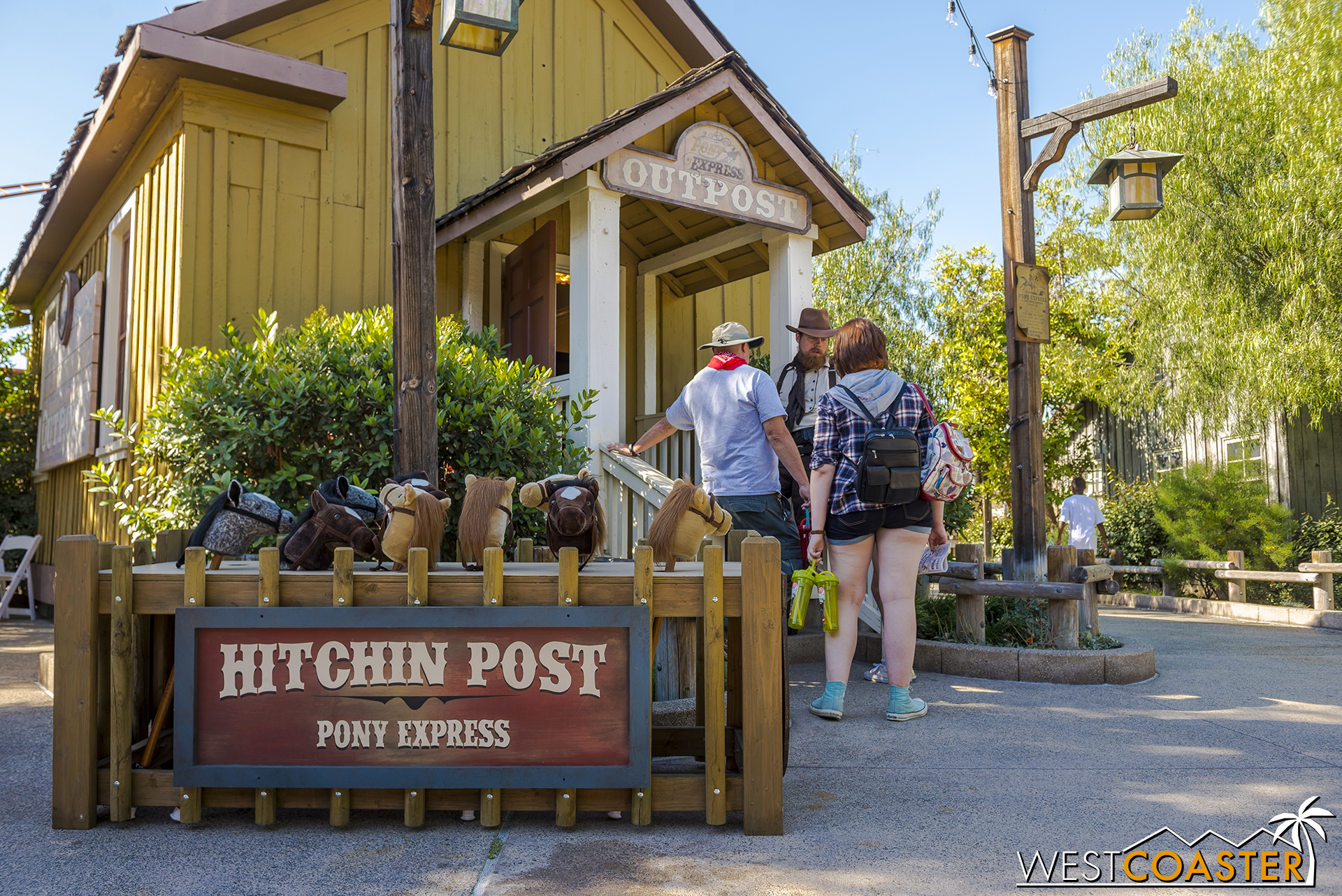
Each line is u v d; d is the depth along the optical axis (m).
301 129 7.09
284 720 2.67
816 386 5.59
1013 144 6.61
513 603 2.71
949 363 19.20
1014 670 5.27
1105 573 5.68
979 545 5.79
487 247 8.36
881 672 5.32
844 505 4.09
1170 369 14.67
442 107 8.27
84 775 2.74
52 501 11.10
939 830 2.71
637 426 9.10
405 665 2.66
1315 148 11.31
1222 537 11.77
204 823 2.78
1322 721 4.18
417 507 2.79
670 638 4.47
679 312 9.69
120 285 8.41
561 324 9.78
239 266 6.72
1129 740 3.82
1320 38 10.77
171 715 3.03
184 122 6.53
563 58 9.10
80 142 7.92
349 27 7.46
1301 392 12.06
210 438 4.69
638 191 6.48
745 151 6.99
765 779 2.69
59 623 2.77
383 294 7.43
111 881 2.33
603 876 2.35
